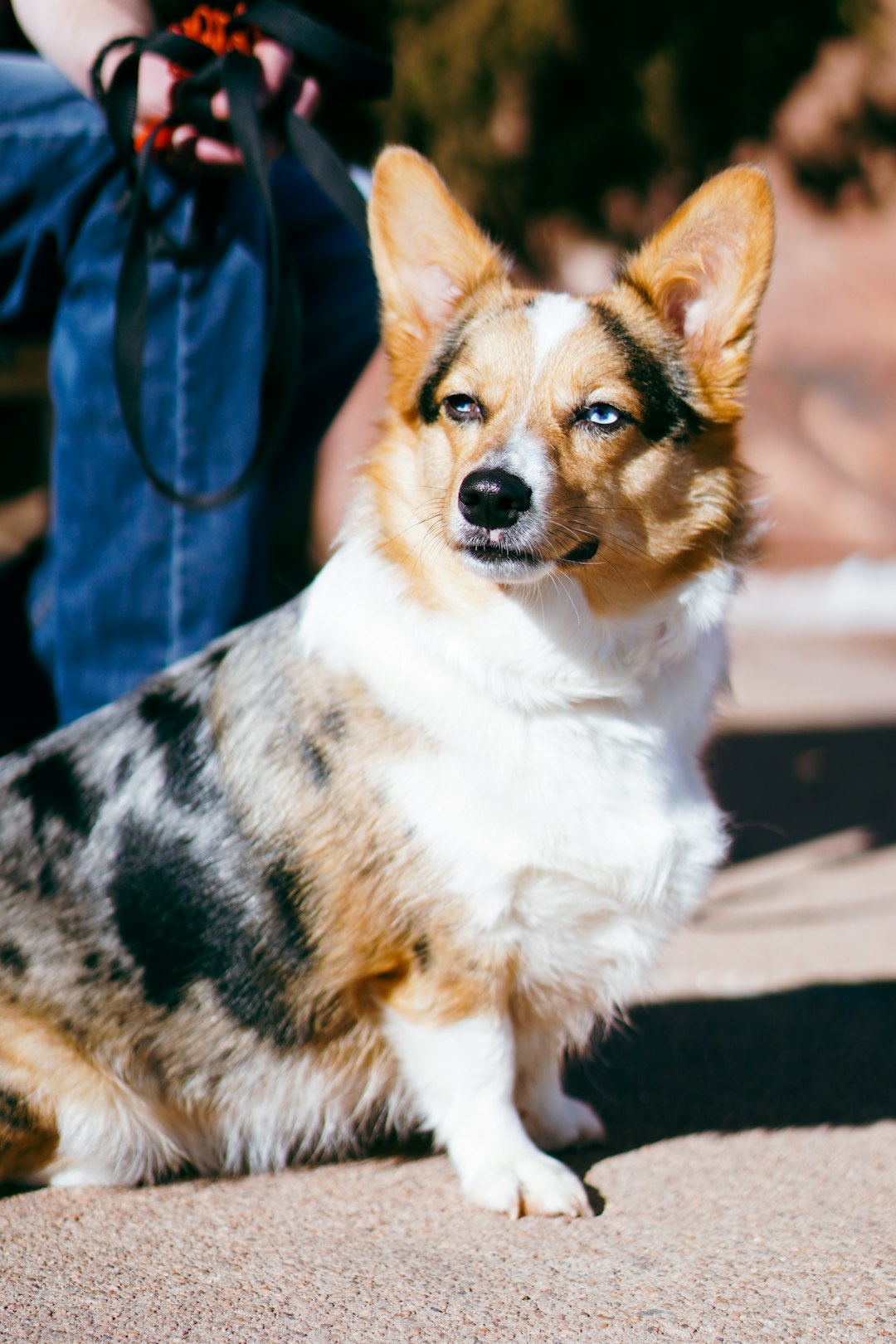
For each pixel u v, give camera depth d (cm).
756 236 308
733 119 739
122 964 293
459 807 283
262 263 382
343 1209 283
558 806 285
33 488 695
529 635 288
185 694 314
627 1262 254
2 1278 246
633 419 304
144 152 336
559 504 290
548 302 318
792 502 1591
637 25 704
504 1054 293
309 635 304
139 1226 273
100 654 390
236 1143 306
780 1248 259
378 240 324
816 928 488
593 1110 334
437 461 311
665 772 301
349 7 661
